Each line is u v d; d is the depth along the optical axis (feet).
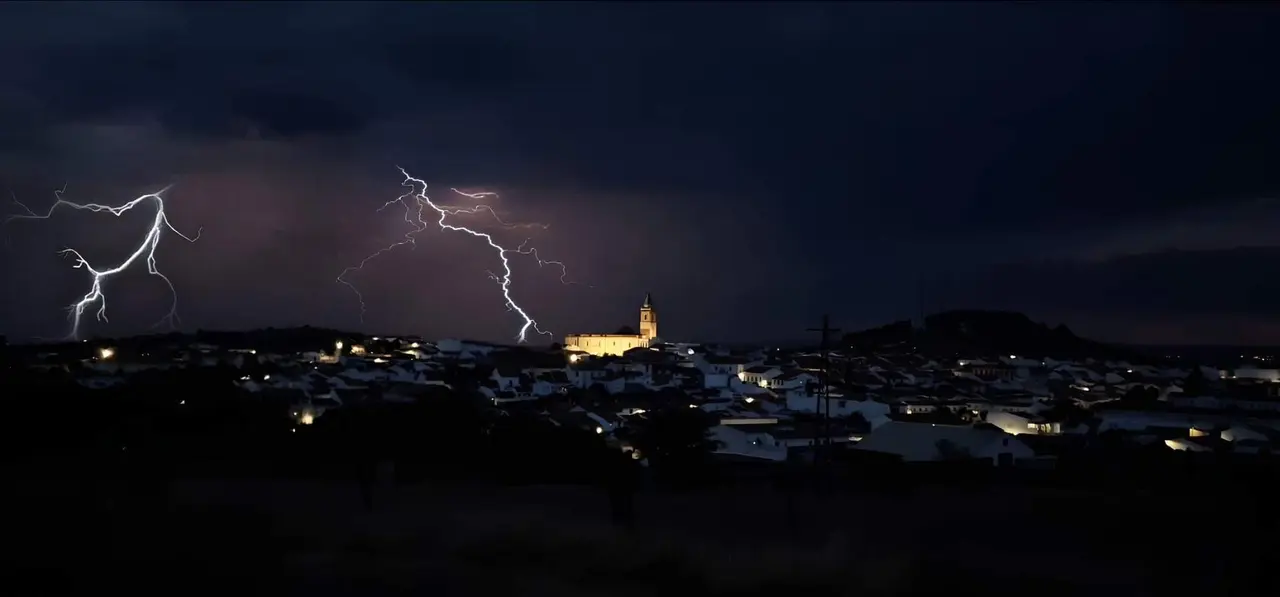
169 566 87.20
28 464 147.13
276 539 103.81
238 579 84.17
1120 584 93.45
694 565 94.58
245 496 144.97
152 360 426.92
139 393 212.43
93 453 150.82
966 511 140.46
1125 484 170.81
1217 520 120.16
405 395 332.80
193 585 81.66
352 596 80.07
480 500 151.84
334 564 91.56
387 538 106.01
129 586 80.38
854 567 94.89
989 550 109.70
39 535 96.02
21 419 158.81
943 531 124.47
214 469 179.73
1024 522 130.21
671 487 165.89
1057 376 547.90
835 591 87.66
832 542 110.11
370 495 150.51
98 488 127.95
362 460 159.74
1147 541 115.24
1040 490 165.48
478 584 84.99
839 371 503.61
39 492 122.01
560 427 203.62
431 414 200.13
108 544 94.22
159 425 188.75
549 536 107.45
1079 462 186.91
